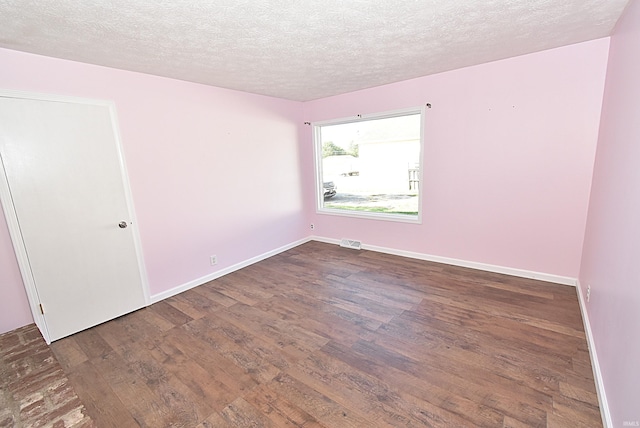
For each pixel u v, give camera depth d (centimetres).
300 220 495
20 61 220
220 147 359
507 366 194
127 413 170
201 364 210
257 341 234
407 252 414
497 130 317
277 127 435
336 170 488
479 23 210
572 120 277
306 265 400
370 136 441
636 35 164
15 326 230
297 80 337
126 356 222
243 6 172
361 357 210
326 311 277
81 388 191
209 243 357
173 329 257
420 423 155
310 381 189
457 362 200
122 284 284
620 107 191
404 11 187
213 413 167
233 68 283
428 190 377
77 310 258
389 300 292
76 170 251
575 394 169
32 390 153
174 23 188
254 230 414
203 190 345
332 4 174
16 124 221
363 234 459
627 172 160
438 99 349
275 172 438
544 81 284
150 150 296
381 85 388
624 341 137
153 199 302
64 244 249
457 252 370
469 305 273
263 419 162
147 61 253
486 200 337
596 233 229
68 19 177
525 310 260
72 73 245
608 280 179
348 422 158
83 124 253
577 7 191
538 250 315
